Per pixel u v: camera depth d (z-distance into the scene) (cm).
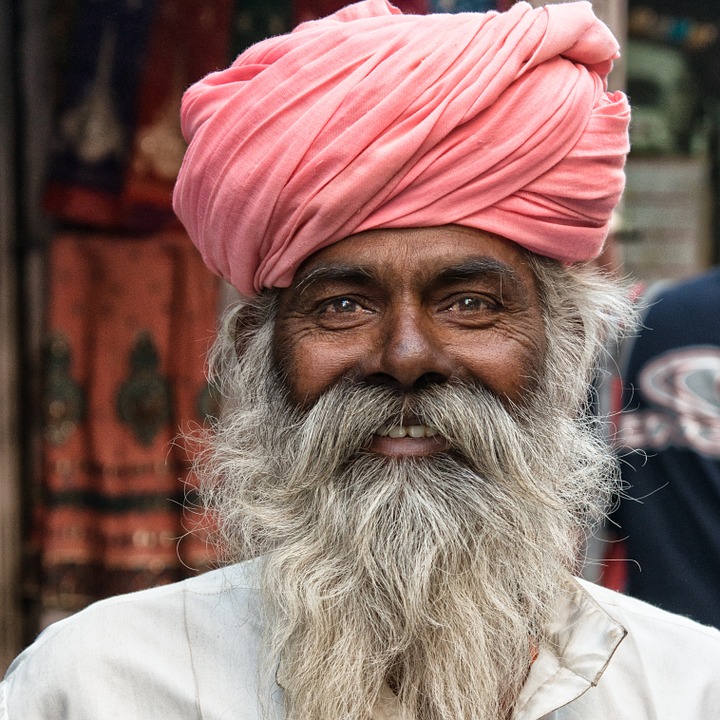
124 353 459
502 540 212
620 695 218
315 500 215
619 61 404
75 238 456
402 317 207
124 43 438
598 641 208
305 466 214
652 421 372
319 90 206
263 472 227
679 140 639
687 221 642
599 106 217
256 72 216
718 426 361
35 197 466
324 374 213
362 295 211
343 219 205
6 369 466
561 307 229
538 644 215
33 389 473
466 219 206
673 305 374
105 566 457
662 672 223
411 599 205
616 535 388
